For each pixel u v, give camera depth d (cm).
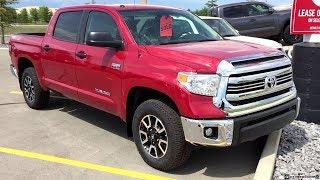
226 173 512
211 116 451
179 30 593
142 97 540
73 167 537
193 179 496
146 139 520
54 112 795
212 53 484
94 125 711
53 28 720
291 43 1719
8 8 2427
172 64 481
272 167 487
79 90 643
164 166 502
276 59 508
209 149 586
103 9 615
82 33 641
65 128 696
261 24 1702
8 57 1766
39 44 744
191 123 456
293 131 618
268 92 488
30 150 597
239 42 575
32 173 520
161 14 609
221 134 452
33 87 791
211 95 453
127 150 591
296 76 656
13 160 561
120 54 552
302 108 660
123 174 512
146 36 558
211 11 1755
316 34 679
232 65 457
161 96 504
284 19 1703
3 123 732
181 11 651
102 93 592
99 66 584
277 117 499
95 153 582
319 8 665
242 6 1697
